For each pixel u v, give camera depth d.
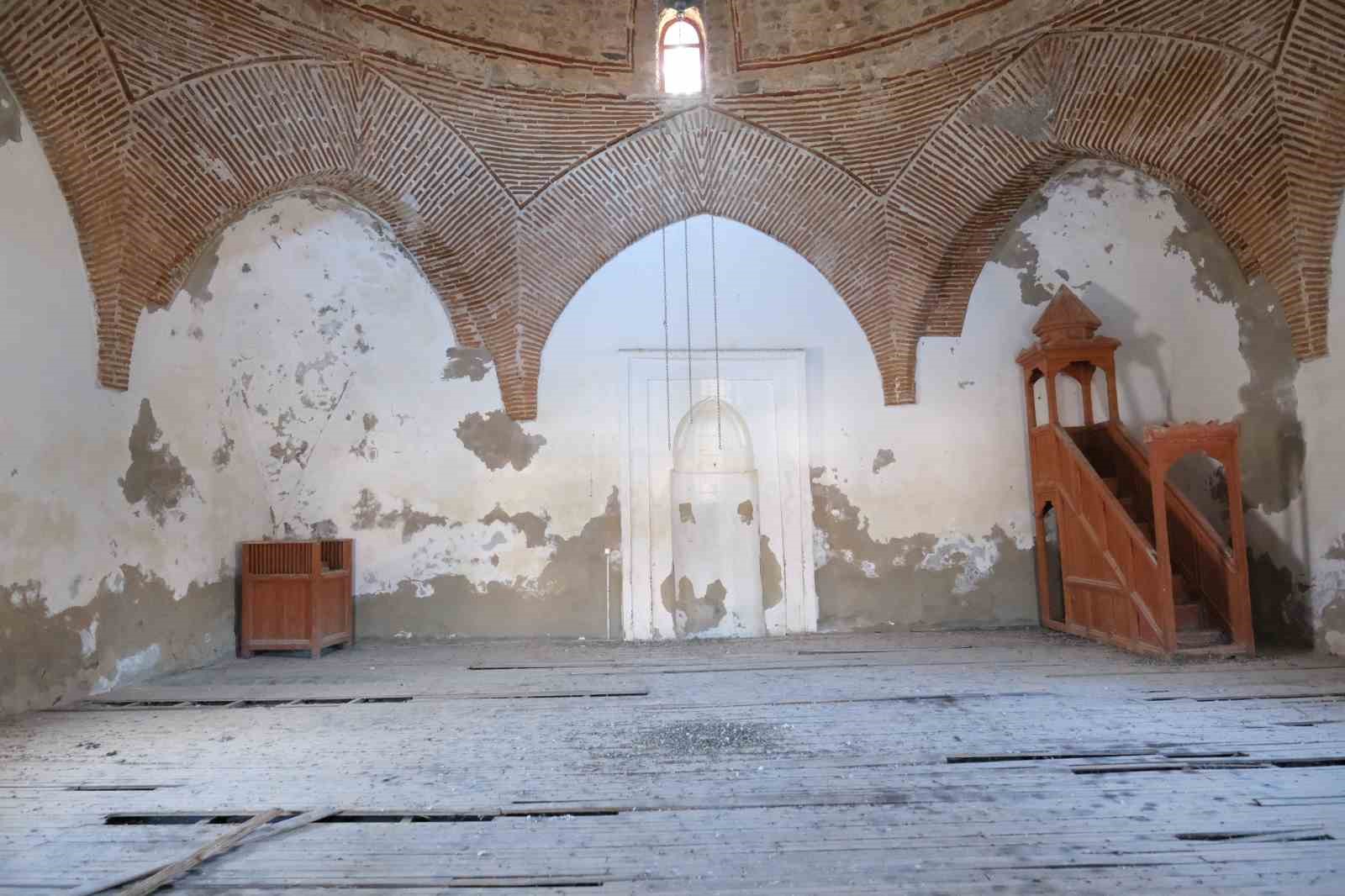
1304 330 7.46
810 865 3.28
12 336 5.97
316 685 6.97
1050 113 8.08
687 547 9.55
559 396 9.53
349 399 9.41
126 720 5.80
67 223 6.54
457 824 3.82
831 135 8.80
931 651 8.00
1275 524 7.89
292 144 7.72
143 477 7.35
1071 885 3.05
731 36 8.51
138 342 7.31
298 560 8.49
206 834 3.73
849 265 9.50
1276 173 7.28
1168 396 9.12
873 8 8.26
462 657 8.23
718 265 9.70
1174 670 6.68
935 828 3.61
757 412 9.58
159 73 6.57
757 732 5.21
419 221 8.92
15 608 5.97
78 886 3.20
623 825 3.75
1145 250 9.19
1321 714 5.27
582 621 9.30
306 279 9.17
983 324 9.62
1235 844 3.38
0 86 5.88
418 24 7.83
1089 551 8.26
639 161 8.98
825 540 9.45
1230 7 6.75
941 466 9.52
